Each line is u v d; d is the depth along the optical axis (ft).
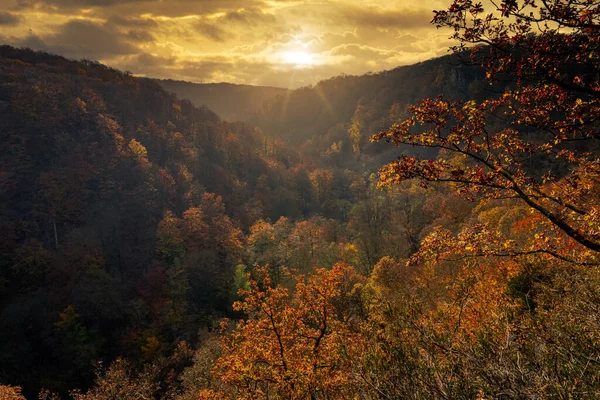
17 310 171.22
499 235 27.35
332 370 35.45
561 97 23.95
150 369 124.57
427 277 59.98
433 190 185.57
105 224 263.70
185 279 190.90
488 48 23.57
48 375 150.20
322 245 181.98
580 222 26.35
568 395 11.53
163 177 326.85
